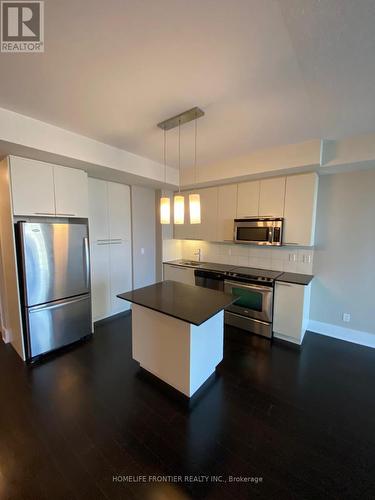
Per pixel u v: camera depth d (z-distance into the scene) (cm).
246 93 170
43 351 265
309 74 149
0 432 170
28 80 154
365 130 233
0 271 295
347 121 214
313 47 124
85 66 141
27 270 246
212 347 228
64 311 282
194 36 118
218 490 133
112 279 380
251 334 326
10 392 211
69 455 152
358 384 224
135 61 137
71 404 197
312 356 271
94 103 184
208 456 152
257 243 324
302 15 104
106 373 239
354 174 289
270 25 111
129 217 399
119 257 387
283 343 301
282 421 181
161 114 201
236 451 156
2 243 275
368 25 108
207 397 206
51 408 192
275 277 314
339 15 103
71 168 278
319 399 204
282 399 204
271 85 161
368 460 150
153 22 110
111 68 143
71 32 115
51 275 267
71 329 291
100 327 346
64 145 233
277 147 280
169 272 430
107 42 122
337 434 169
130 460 150
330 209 308
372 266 287
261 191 326
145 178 338
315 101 181
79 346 292
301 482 137
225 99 178
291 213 302
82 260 297
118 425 176
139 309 232
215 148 286
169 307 203
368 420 182
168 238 450
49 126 221
